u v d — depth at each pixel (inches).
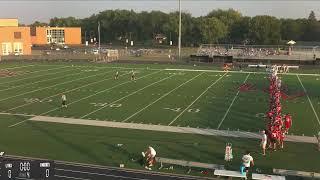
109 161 717.9
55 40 4667.8
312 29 4313.5
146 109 1112.8
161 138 849.5
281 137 790.5
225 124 959.6
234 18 4680.1
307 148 791.1
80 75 1795.0
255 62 2459.4
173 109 1114.7
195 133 886.4
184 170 676.7
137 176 652.7
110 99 1250.6
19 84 1531.7
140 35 5078.7
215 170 659.4
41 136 863.1
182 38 4586.6
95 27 5329.7
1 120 993.5
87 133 885.2
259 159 730.2
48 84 1530.5
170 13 5024.6
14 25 3115.2
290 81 1667.1
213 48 2906.0
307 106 1173.7
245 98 1278.3
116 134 877.2
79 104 1177.4
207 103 1198.3
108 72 1914.4
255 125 951.0
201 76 1801.2
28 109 1111.6
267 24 4207.7
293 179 641.0
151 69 2059.5
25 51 3061.0
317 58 2385.6
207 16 4891.7
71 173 664.4
